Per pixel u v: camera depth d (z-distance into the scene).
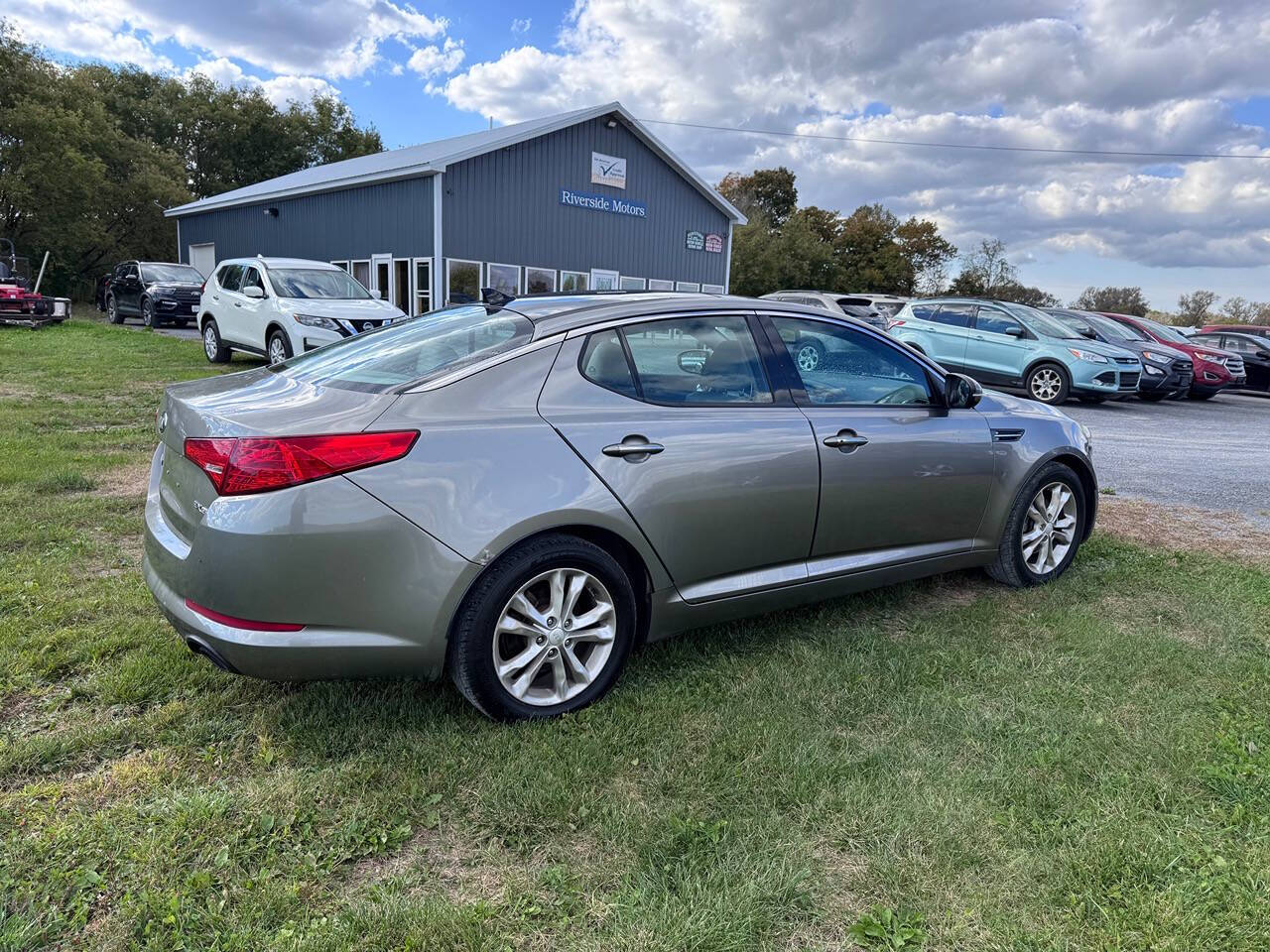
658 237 24.22
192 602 2.54
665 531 3.01
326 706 2.87
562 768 2.56
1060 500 4.45
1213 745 2.79
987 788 2.52
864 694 3.11
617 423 2.94
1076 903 2.05
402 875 2.11
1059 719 2.95
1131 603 4.23
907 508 3.75
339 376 3.00
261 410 2.61
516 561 2.70
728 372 3.30
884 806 2.41
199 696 2.90
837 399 3.61
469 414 2.70
